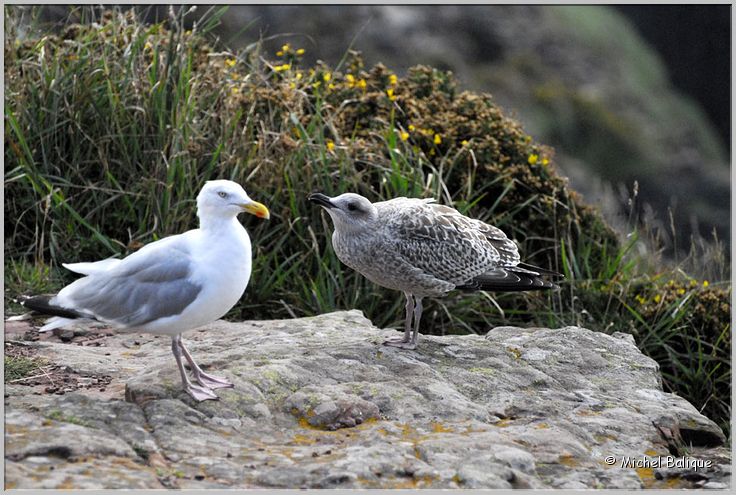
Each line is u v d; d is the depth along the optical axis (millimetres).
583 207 12391
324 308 10359
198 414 6352
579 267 11688
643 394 7656
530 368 7797
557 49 24500
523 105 22469
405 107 12406
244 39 19281
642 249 12719
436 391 7031
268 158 11094
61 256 10422
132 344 8594
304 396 6711
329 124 11430
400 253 8047
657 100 25719
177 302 6562
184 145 10773
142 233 10609
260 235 10836
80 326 8938
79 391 6922
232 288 6719
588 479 5953
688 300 11461
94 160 10844
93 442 5719
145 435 5996
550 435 6496
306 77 12812
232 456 5859
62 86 10992
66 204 10359
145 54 11742
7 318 8969
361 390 6918
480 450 6059
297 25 20344
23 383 7172
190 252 6695
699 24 29109
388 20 21609
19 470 5316
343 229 8125
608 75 24719
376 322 10656
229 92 11594
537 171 12086
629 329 11078
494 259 8602
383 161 11328
